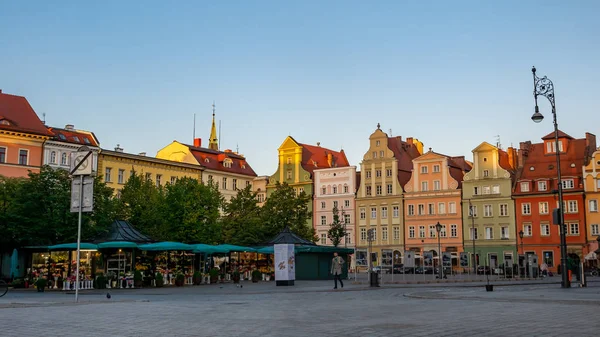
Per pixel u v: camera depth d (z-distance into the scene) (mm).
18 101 74688
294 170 103625
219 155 100438
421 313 17016
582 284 34062
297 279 55344
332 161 108562
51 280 44375
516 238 85812
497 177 88188
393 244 94062
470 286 38844
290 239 57156
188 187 58281
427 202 92562
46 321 15164
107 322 14875
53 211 48094
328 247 57438
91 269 45000
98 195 51156
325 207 100500
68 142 75250
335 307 20125
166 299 27219
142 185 63031
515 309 17906
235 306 20844
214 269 51469
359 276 68812
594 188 81312
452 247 89875
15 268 49125
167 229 55094
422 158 93875
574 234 82188
